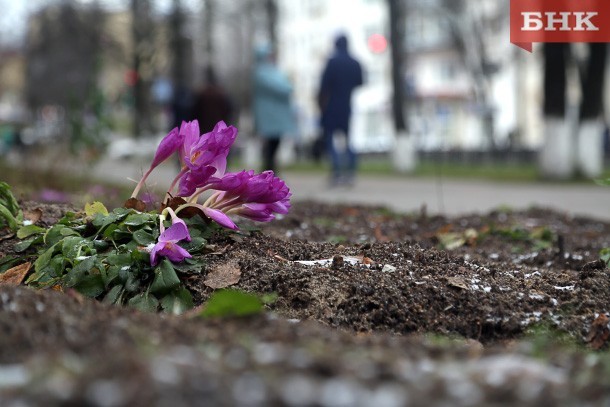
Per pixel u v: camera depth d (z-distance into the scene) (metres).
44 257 3.12
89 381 1.38
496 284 3.13
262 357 1.55
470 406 1.39
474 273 3.31
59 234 3.27
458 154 32.38
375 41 30.58
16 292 2.26
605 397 1.48
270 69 13.46
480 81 40.00
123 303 2.96
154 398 1.33
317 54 66.06
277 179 3.38
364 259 3.33
